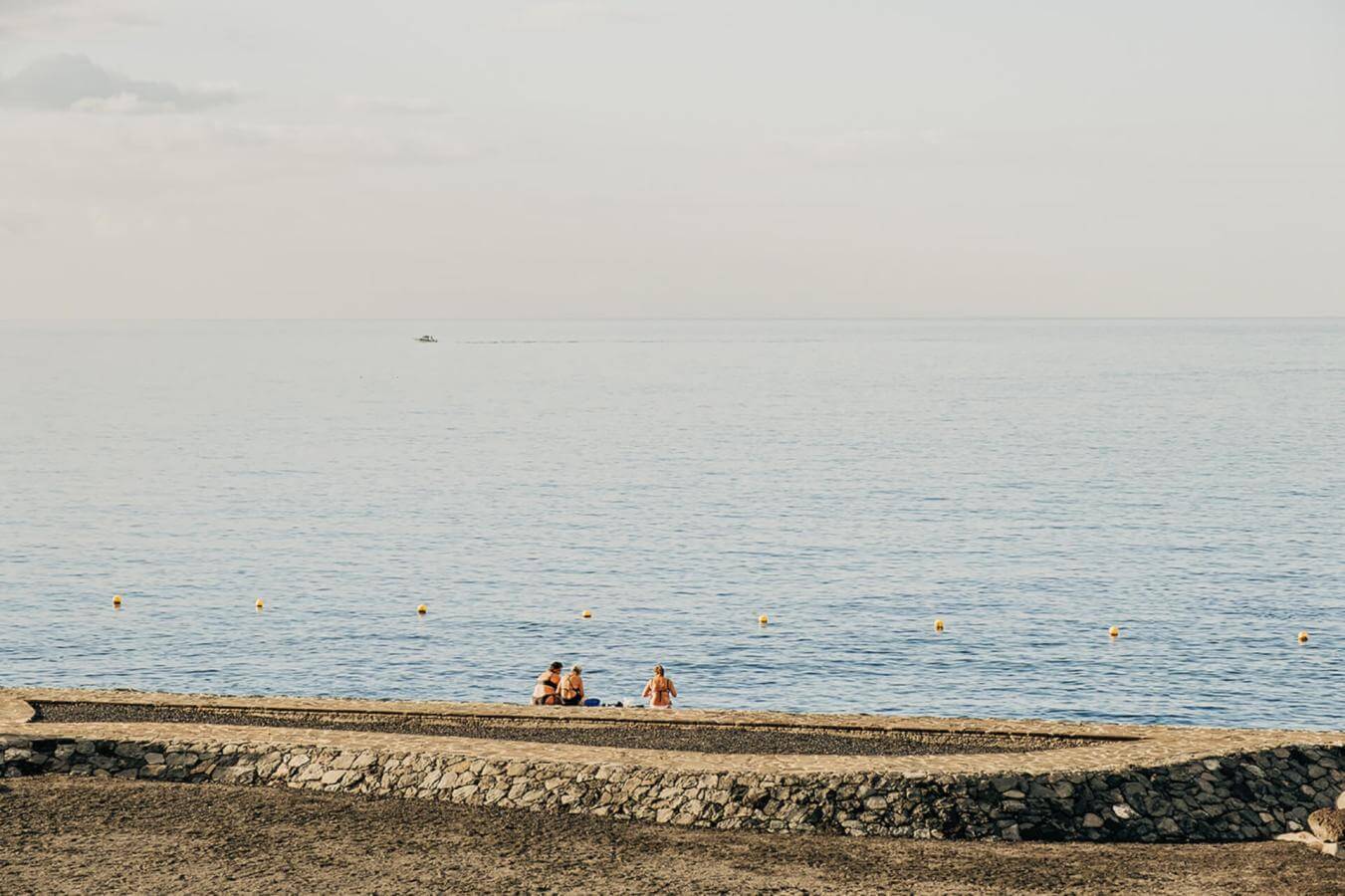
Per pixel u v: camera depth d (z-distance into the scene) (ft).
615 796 82.84
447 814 81.82
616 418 601.21
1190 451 435.53
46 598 231.50
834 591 234.17
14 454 456.86
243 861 74.28
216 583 244.01
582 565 259.60
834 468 407.44
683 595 232.94
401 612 221.46
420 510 332.19
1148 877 73.31
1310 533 282.15
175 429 552.41
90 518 319.68
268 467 421.59
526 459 440.86
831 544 279.90
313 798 84.58
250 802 83.76
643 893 70.54
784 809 80.74
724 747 92.43
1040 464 408.87
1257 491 343.67
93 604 227.20
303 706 103.19
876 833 79.20
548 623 213.87
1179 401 652.07
